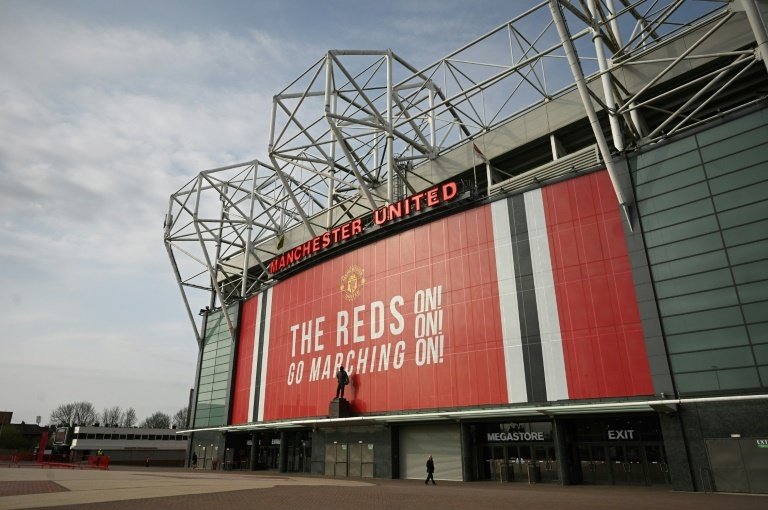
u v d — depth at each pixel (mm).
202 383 65875
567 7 31141
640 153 30031
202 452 61969
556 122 38906
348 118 44531
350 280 44500
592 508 16469
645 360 27281
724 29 31844
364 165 54750
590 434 29906
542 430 31250
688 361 25812
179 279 70188
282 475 42219
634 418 28672
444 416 33375
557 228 32625
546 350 31031
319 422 41188
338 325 44406
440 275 37625
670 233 27922
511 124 41875
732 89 33312
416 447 36781
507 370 32344
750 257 24969
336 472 41156
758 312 24188
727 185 26438
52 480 27922
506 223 35219
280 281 54625
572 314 30578
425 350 36875
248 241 65938
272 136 50375
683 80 33406
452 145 46281
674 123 36781
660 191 28781
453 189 37812
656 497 20750
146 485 25406
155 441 105750
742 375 24062
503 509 16078
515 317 32938
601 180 31594
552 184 33656
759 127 25984
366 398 39812
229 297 73750
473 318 34875
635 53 35781
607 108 31328
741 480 23094
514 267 33906
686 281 26781
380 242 42844
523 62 38375
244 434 57375
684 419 25234
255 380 54594
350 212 56656
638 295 28328
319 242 47906
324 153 55406
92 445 97000
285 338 50969
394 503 17891
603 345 28953
